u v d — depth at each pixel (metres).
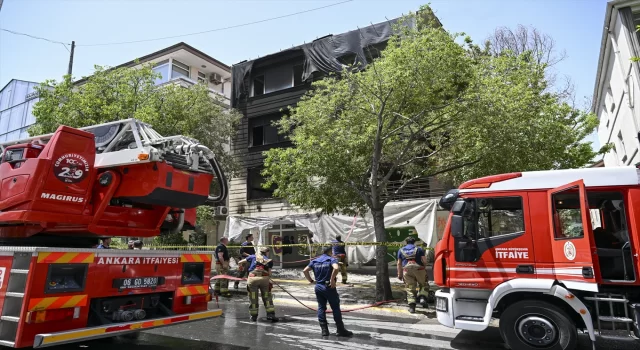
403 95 9.65
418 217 14.76
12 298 4.08
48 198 4.70
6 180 4.89
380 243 9.95
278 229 20.52
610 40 15.59
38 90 14.82
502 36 19.70
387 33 18.98
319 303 6.86
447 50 9.12
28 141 5.78
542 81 14.20
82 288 4.46
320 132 10.73
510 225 6.00
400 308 9.23
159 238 12.73
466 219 6.19
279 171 11.45
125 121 5.58
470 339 6.57
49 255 4.21
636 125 14.34
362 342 6.35
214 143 18.45
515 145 9.38
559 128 10.42
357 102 10.52
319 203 10.66
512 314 5.60
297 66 22.25
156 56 27.33
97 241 6.12
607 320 5.21
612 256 5.62
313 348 5.96
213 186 7.05
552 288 5.40
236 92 23.58
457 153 11.16
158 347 5.89
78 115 14.14
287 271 17.55
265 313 8.94
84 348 5.73
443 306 6.11
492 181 6.21
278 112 22.03
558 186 5.82
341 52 20.06
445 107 9.95
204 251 6.08
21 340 3.94
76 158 4.99
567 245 5.47
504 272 5.82
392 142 11.33
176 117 15.98
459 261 6.10
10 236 5.21
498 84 10.23
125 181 5.22
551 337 5.35
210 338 6.51
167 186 5.17
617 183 5.58
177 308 5.56
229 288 12.73
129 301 5.11
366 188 11.30
